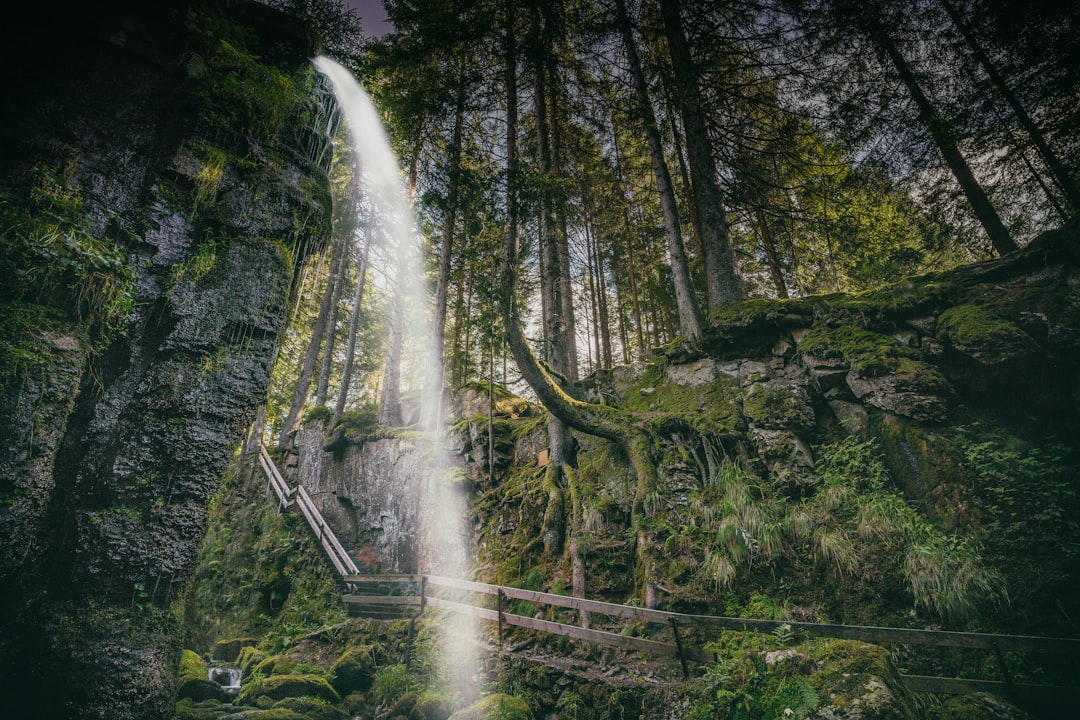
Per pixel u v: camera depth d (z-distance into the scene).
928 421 6.94
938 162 10.38
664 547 7.39
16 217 3.81
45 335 3.85
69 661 3.87
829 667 4.58
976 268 7.71
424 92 9.35
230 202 5.17
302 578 11.91
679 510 7.85
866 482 7.01
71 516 4.05
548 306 11.57
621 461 9.30
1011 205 11.16
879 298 8.19
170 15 4.92
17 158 4.03
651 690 5.88
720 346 9.81
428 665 7.84
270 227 5.46
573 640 7.19
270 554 12.86
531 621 7.34
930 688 4.64
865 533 6.39
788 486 7.38
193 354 4.78
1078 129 8.65
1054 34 7.92
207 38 4.98
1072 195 9.13
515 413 13.86
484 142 13.23
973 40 8.88
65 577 3.99
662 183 11.40
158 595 4.41
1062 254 6.96
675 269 10.80
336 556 11.97
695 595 6.65
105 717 3.91
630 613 6.22
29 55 4.20
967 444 6.56
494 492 11.25
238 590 12.39
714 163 11.68
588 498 9.11
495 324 8.49
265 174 5.51
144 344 4.56
